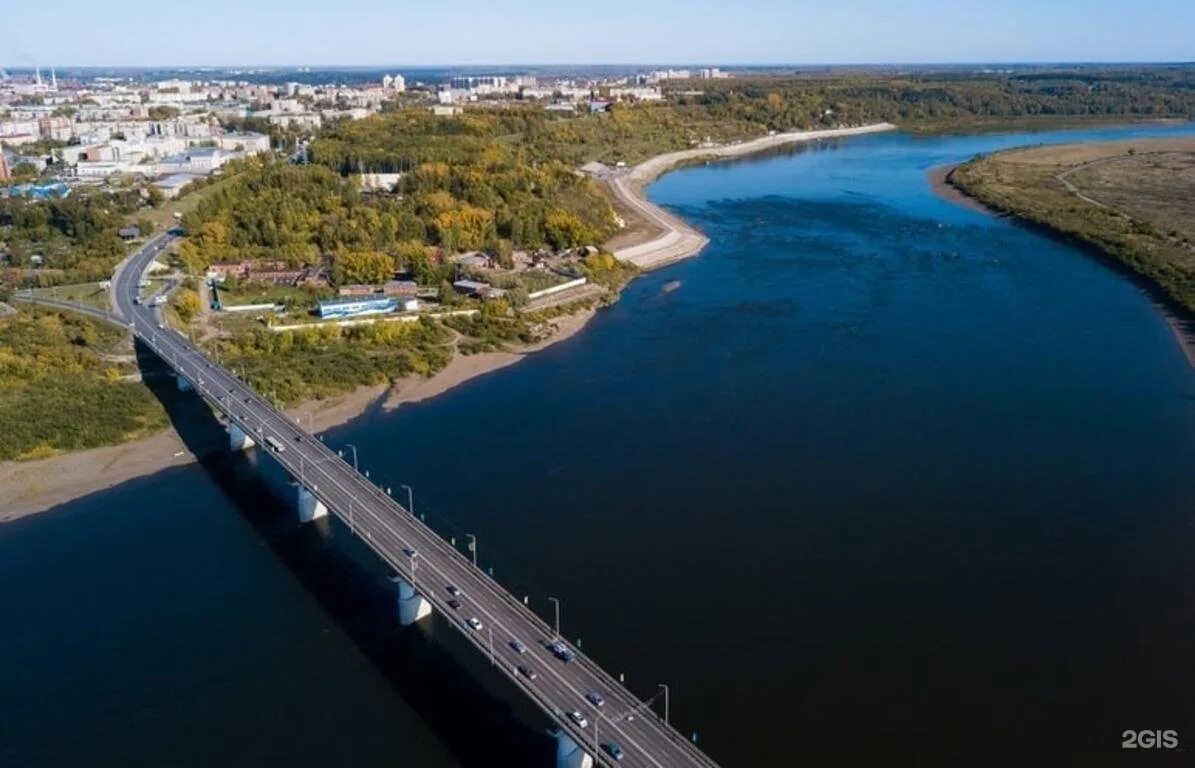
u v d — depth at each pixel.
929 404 144.12
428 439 136.50
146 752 78.56
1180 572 99.06
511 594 96.25
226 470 130.12
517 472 124.75
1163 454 125.75
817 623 91.81
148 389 150.75
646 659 86.56
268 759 77.50
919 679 83.88
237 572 104.56
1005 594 95.88
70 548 109.56
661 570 101.00
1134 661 85.75
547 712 73.25
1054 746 76.06
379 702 84.12
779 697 81.81
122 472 129.00
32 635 93.25
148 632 93.81
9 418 136.12
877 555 103.25
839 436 133.62
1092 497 114.69
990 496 115.44
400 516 103.31
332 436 138.62
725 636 90.00
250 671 88.12
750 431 136.12
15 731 80.94
